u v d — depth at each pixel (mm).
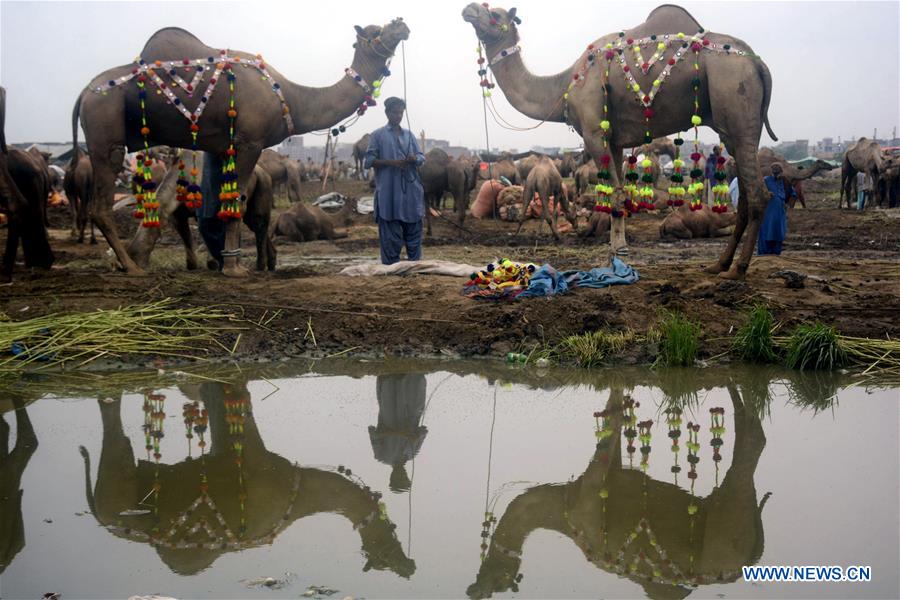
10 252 10227
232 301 9297
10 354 8133
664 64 9344
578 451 5855
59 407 6945
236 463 5699
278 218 19422
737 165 9453
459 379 7730
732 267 10516
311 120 10500
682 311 8742
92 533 4656
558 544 4531
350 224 23078
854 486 5148
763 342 8078
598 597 3975
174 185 11227
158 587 4039
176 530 4711
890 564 4180
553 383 7594
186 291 9539
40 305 9078
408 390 7379
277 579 4125
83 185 17500
